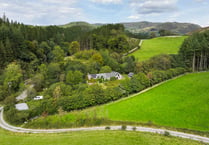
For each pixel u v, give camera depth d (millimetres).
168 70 62406
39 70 74062
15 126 38125
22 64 74438
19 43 82000
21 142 27797
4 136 31641
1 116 43906
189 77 59781
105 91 47594
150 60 71562
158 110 39375
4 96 54625
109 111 41281
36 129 35906
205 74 61062
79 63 75500
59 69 68875
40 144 26391
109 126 33906
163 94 48344
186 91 47781
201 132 28875
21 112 40812
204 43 67062
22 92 56438
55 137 29922
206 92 44719
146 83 54062
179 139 27109
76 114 41000
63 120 38469
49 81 64562
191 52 68875
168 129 30906
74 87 54781
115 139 26984
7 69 62438
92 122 35875
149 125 32812
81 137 28734
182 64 68562
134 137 27734
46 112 42562
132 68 77438
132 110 40750
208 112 35625
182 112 37156
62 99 43938
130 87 51375
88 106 45219
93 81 63219
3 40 77000
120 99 48625
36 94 54969
